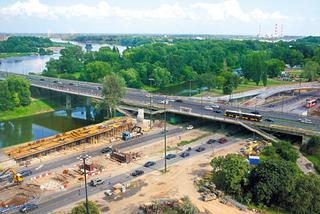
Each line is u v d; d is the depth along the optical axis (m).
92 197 133.12
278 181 123.94
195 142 195.62
